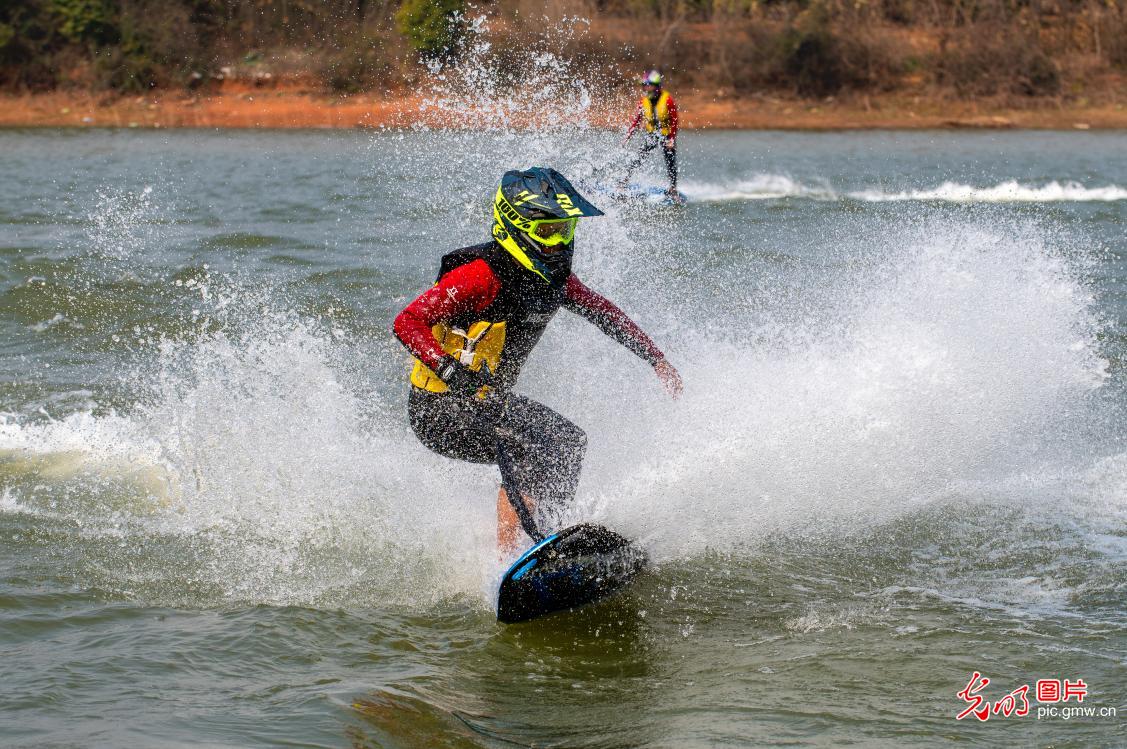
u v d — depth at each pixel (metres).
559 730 8.82
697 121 84.81
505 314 11.36
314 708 8.94
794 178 48.44
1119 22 95.56
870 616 11.04
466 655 10.27
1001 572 12.08
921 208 37.88
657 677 9.84
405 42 81.69
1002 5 97.44
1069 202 39.56
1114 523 13.28
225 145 64.31
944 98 90.75
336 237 31.03
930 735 8.65
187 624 10.59
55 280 25.62
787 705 9.21
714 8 92.25
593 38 84.56
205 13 86.62
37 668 9.45
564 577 10.77
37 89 85.75
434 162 45.66
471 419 11.55
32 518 13.26
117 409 17.16
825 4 94.00
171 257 28.52
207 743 8.25
